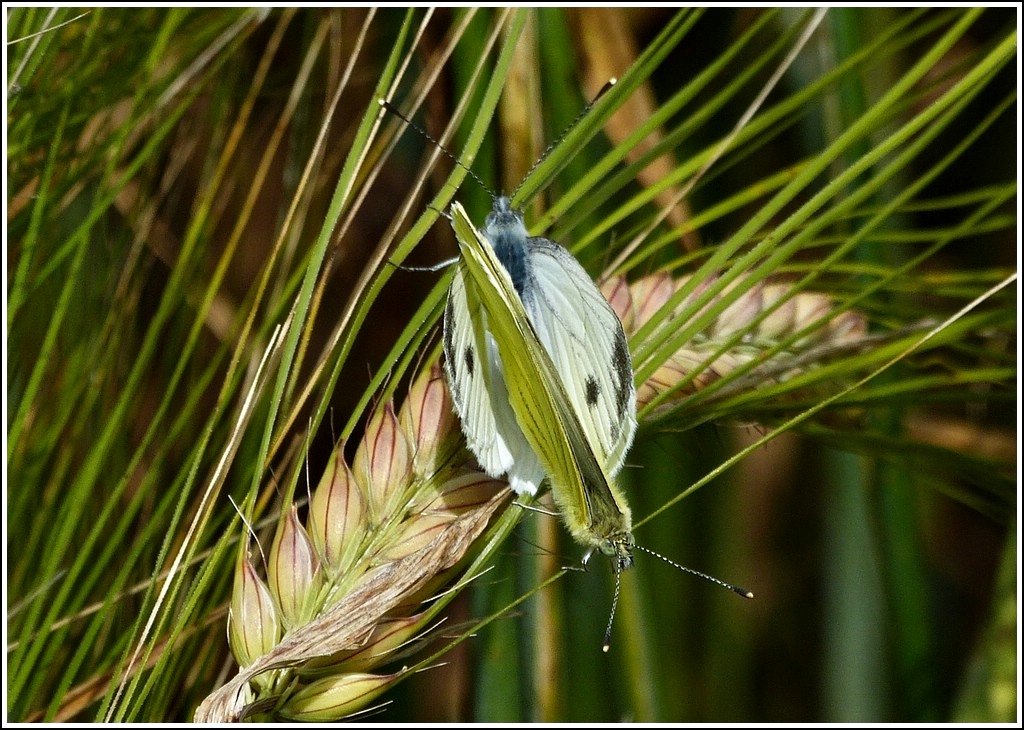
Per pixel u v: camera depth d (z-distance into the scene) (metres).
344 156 0.46
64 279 0.45
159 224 0.46
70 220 0.46
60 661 0.44
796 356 0.44
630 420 0.43
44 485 0.45
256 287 0.46
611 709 0.46
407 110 0.46
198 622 0.44
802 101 0.44
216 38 0.46
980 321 0.43
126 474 0.43
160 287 0.46
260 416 0.45
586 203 0.44
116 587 0.43
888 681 0.46
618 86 0.43
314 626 0.43
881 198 0.46
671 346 0.43
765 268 0.43
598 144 0.46
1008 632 0.43
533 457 0.44
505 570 0.45
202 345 0.46
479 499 0.43
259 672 0.43
